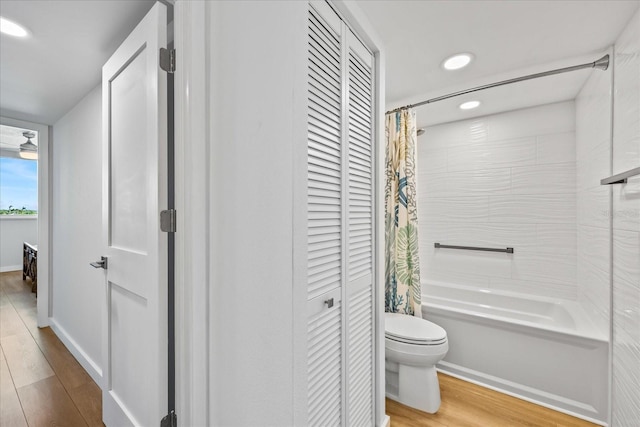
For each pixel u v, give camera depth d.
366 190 1.48
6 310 3.27
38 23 1.29
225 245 0.98
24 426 1.54
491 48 1.59
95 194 1.93
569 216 2.31
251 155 0.93
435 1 1.24
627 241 1.42
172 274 1.07
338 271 1.22
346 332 1.25
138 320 1.17
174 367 1.08
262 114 0.92
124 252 1.25
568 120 2.31
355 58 1.36
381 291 1.56
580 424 1.65
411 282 2.22
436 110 2.52
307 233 0.92
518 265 2.52
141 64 1.14
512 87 2.07
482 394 1.94
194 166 0.98
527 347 1.89
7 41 1.41
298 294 0.88
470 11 1.30
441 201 2.92
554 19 1.35
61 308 2.56
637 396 1.33
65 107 2.31
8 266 5.38
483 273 2.69
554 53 1.64
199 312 1.00
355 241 1.37
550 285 2.38
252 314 0.92
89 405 1.70
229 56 0.98
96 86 1.91
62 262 2.52
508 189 2.56
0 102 2.20
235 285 0.96
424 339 1.76
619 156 1.51
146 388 1.10
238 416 0.94
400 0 1.24
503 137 2.58
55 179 2.67
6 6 1.17
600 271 1.78
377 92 1.52
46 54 1.54
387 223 2.29
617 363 1.53
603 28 1.42
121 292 1.31
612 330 1.59
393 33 1.47
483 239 2.69
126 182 1.26
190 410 0.98
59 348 2.37
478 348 2.06
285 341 0.87
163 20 1.04
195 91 0.98
